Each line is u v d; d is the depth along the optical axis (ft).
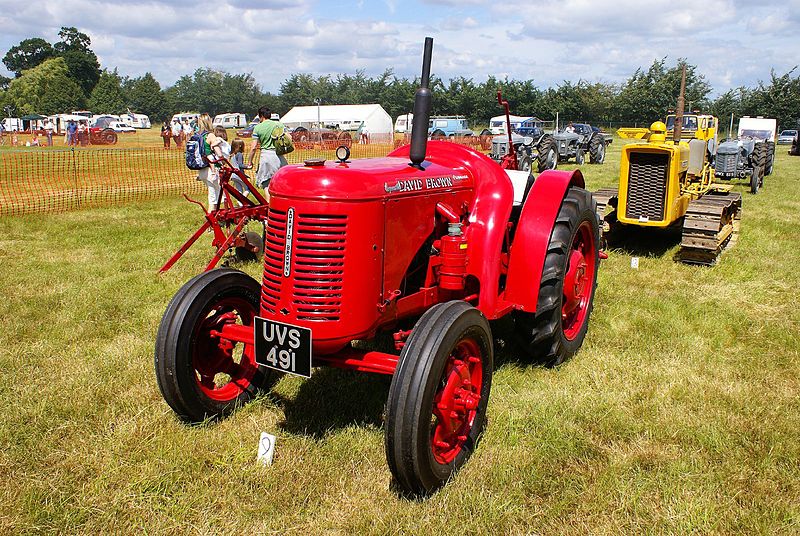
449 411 9.51
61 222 29.71
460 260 10.83
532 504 9.23
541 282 12.58
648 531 8.63
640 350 14.66
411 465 8.75
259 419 11.55
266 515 8.98
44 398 11.97
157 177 52.47
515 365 13.71
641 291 19.01
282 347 9.53
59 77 295.07
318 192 9.13
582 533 8.64
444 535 8.55
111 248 24.29
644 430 11.16
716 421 11.40
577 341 14.47
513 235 13.52
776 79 156.97
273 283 9.62
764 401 12.16
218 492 9.39
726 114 158.20
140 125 251.39
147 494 9.26
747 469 9.98
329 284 9.26
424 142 10.68
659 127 27.09
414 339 8.94
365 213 9.30
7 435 10.70
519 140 56.44
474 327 9.72
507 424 11.24
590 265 15.33
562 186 13.06
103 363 13.67
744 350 14.71
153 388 12.63
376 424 11.32
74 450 10.41
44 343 14.76
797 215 32.14
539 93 197.47
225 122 264.72
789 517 8.82
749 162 47.67
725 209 23.02
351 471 9.98
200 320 11.04
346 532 8.66
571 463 10.19
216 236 19.85
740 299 18.30
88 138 115.44
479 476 9.82
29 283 19.38
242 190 27.78
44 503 9.07
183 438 10.69
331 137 119.24
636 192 24.08
